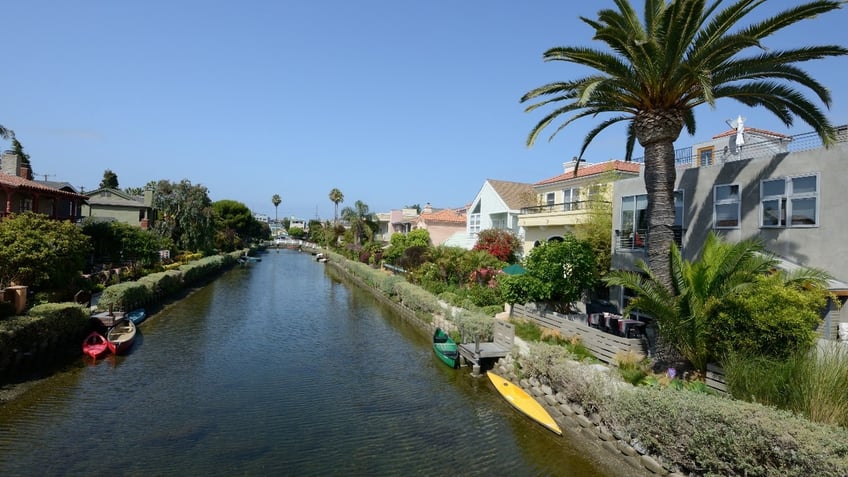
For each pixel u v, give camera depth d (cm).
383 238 8569
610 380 1179
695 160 2441
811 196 1411
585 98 1203
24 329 1608
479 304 2548
